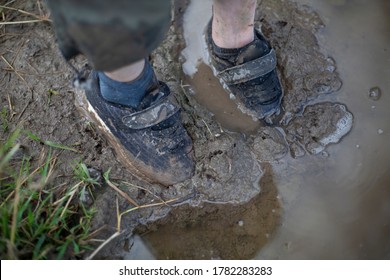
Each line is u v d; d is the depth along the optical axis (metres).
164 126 1.49
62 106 1.67
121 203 1.54
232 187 1.59
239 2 1.36
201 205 1.58
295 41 1.79
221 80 1.75
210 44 1.74
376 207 1.58
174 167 1.55
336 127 1.69
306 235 1.54
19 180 1.44
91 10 0.98
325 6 1.89
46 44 1.76
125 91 1.35
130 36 1.04
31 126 1.64
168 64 1.77
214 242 1.54
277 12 1.84
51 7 1.05
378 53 1.82
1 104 1.67
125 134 1.49
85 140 1.62
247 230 1.55
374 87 1.77
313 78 1.74
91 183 1.54
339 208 1.58
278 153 1.64
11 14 1.82
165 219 1.56
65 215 1.46
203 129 1.65
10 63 1.73
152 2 1.00
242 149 1.64
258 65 1.54
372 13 1.90
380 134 1.69
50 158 1.57
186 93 1.73
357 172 1.64
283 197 1.60
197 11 1.88
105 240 1.48
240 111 1.71
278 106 1.70
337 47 1.82
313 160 1.65
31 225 1.39
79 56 1.75
